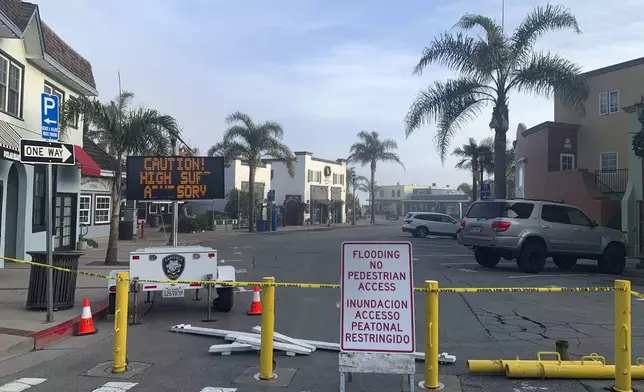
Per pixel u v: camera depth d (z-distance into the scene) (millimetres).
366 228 50750
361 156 59875
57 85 17594
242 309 9977
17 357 6777
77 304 9586
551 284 12820
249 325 8617
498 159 22469
